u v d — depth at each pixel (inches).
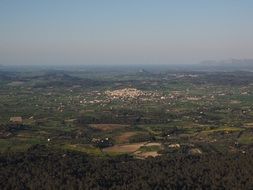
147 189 6653.5
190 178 7288.4
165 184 6934.1
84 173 7573.8
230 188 6929.1
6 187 6727.4
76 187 6747.1
